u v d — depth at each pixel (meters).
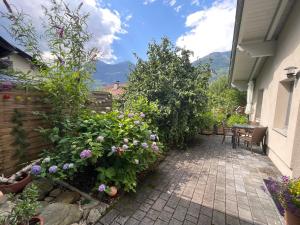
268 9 3.89
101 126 2.84
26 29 2.81
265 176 3.49
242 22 4.25
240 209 2.43
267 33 4.86
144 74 5.46
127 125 2.92
